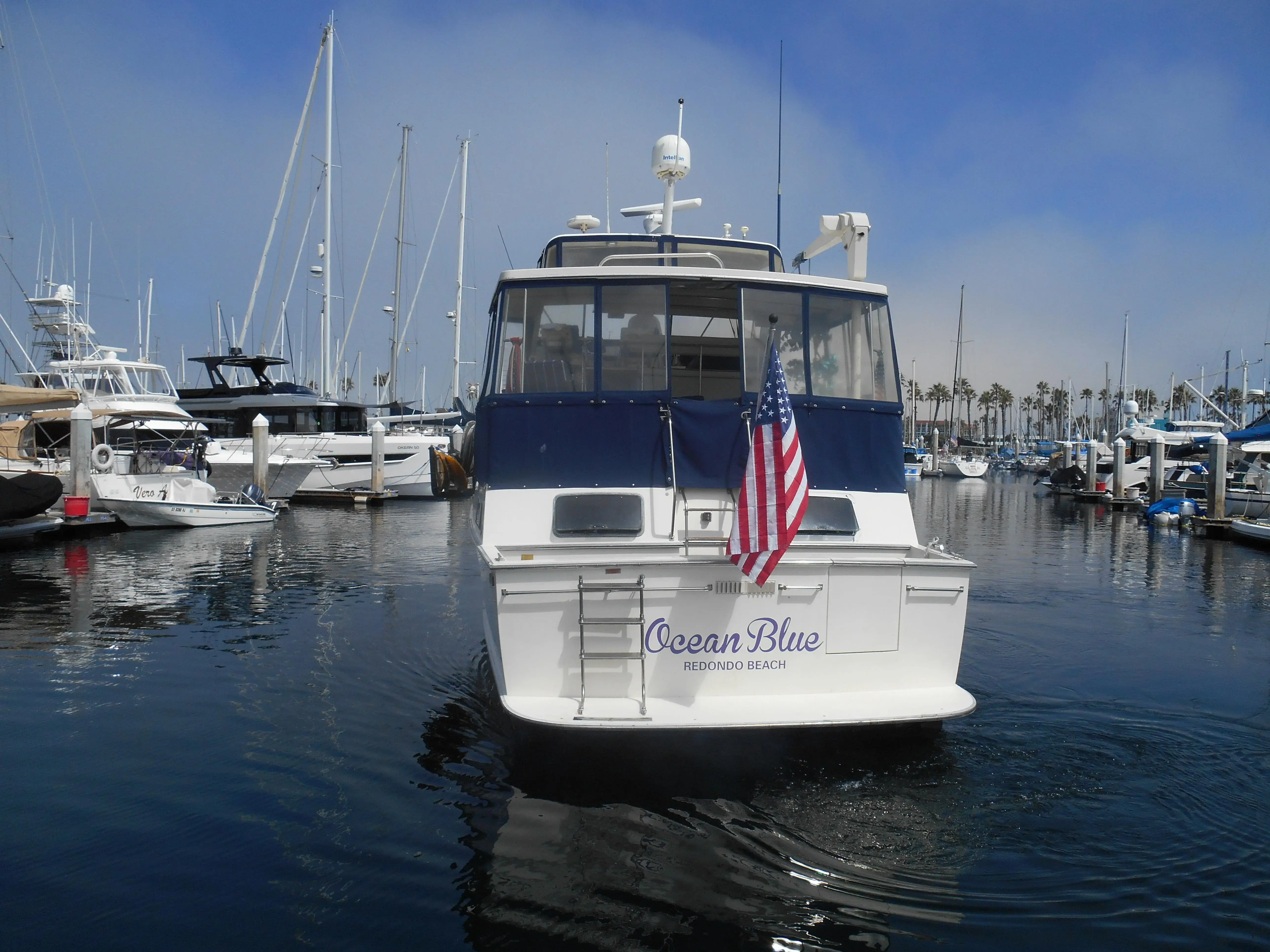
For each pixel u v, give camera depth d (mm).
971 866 4555
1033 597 13125
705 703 5285
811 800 5281
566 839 4840
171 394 30906
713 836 4840
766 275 6160
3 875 4469
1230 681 8109
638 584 5238
